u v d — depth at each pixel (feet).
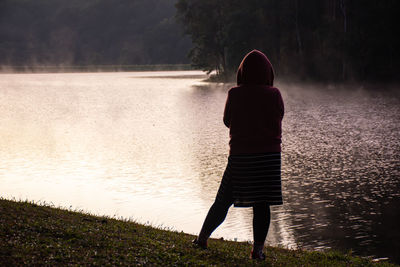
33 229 18.84
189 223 39.22
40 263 15.46
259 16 267.39
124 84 335.88
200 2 311.27
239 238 34.88
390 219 40.06
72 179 58.18
